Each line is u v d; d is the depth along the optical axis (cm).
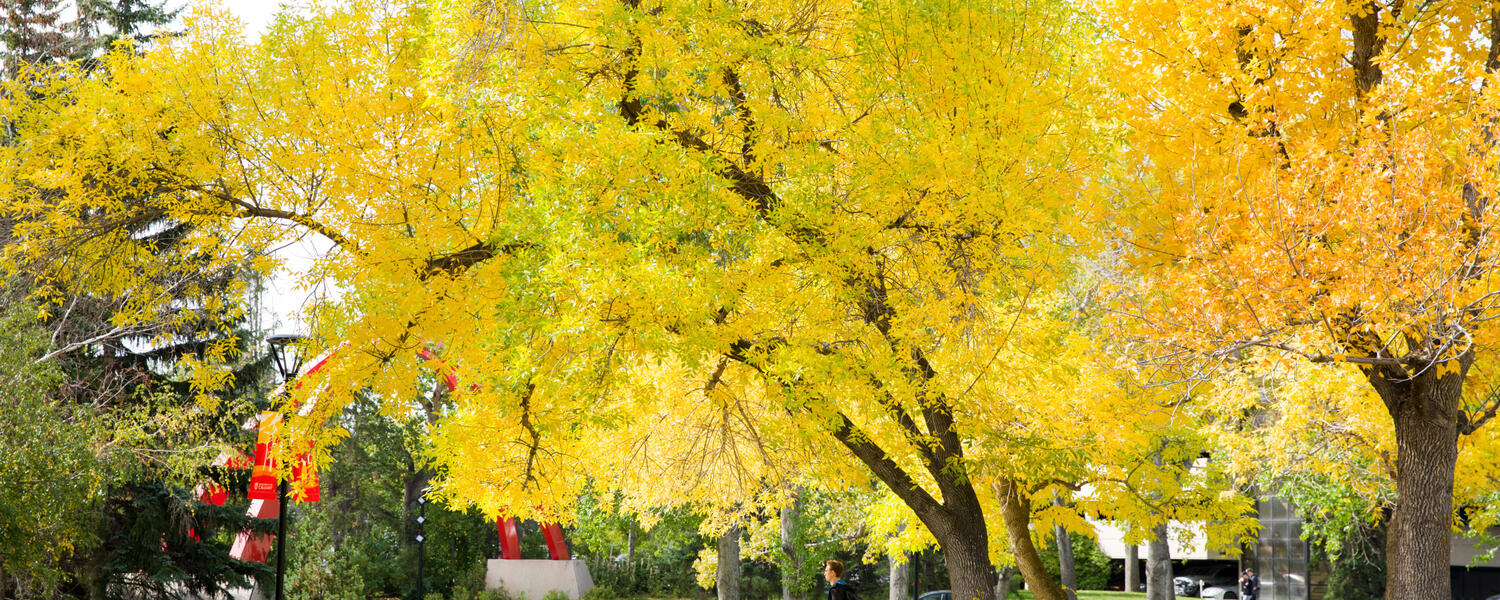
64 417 1222
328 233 841
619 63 833
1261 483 1684
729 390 1022
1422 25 853
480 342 824
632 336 723
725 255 831
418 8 862
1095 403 1079
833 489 1137
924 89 796
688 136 846
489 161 809
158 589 1742
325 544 2762
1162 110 864
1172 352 890
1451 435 841
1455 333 723
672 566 3528
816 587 3341
